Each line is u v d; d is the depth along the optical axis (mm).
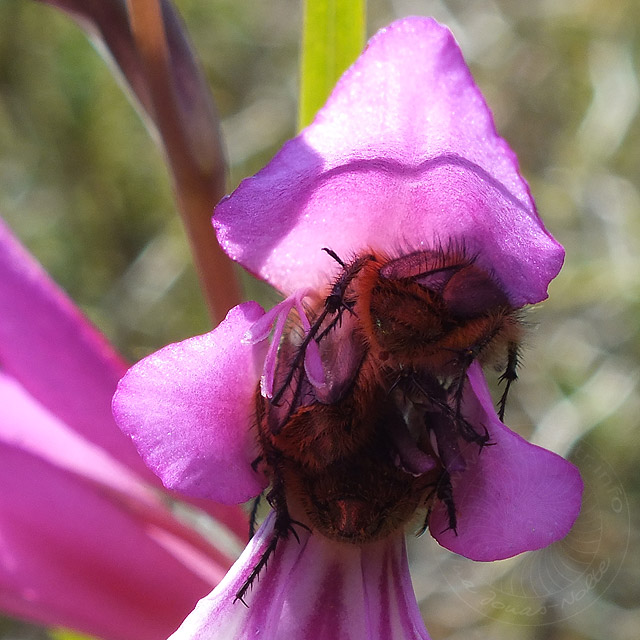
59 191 173
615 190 160
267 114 177
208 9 185
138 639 61
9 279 59
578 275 148
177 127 57
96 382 59
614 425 140
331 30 63
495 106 175
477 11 180
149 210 172
